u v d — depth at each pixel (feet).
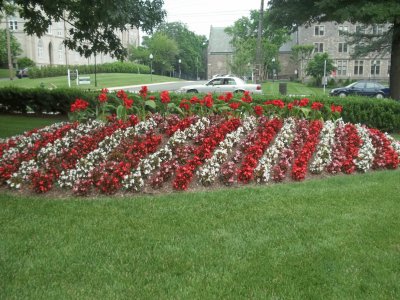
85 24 40.75
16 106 56.39
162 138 27.35
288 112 35.01
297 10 63.41
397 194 20.33
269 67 243.40
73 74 135.33
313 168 24.06
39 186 19.61
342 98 44.78
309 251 14.11
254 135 27.32
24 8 41.88
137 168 20.94
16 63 202.80
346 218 17.07
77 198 19.17
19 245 14.24
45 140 26.45
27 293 11.43
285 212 17.58
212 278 12.34
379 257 13.74
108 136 25.91
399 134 43.70
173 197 19.22
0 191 20.29
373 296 11.57
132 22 38.99
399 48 60.34
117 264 13.10
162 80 195.42
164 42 284.82
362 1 54.24
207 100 32.91
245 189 20.63
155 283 12.07
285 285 12.06
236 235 15.26
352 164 24.81
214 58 306.76
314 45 228.63
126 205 18.07
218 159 23.41
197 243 14.58
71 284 11.96
